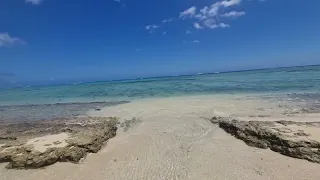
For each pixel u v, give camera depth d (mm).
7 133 13180
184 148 10375
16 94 44625
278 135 9766
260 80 41562
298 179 7332
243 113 15648
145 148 10570
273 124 11500
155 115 16781
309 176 7438
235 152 9633
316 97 19812
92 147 10227
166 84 47656
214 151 9859
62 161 9141
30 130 13406
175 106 19594
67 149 9555
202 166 8602
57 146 9828
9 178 8188
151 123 14750
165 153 9930
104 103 23969
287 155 8859
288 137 9508
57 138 10961
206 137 11672
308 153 8531
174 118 15617
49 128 13508
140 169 8609
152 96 27625
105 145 11125
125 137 12297
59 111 20703
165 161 9164
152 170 8484
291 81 34750
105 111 19312
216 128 13008
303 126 10898
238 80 45719
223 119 13984
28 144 10242
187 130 12922
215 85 37062
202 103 20203
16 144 10422
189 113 16734
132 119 16016
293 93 22781
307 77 40312
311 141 8977
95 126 13180
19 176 8289
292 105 17094
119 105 21969
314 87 26266
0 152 9555
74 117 17438
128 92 34344
